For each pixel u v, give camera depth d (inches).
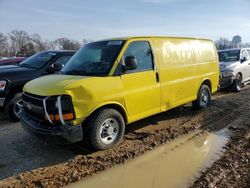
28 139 231.6
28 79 292.0
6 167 182.9
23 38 2532.0
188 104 333.1
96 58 218.5
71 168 178.7
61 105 178.5
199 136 236.8
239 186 155.9
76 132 184.1
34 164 187.0
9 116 282.2
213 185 157.8
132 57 207.5
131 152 200.2
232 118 284.7
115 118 203.8
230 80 424.5
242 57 470.3
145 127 257.6
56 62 319.3
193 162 189.0
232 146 212.7
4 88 276.8
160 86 239.0
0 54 2455.7
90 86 188.7
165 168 181.0
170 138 230.1
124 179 168.4
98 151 199.8
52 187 158.6
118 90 203.3
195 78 288.0
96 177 170.4
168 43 253.9
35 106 192.2
